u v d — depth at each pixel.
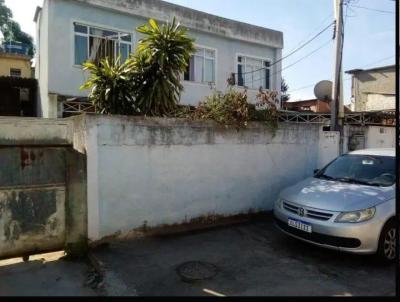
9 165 4.67
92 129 5.21
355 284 4.21
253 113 7.05
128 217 5.57
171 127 5.94
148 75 6.62
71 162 5.04
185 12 13.77
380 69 20.84
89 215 5.20
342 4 9.22
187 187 6.16
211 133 6.42
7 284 4.17
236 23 15.24
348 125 9.60
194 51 6.91
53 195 4.95
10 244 4.68
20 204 4.73
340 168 6.23
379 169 5.80
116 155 5.42
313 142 7.93
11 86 13.95
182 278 4.33
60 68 11.41
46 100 11.45
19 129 8.12
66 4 11.48
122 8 12.36
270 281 4.27
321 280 4.31
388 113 11.73
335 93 9.20
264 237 5.89
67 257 4.97
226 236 5.91
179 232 6.05
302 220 5.03
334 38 9.31
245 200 6.90
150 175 5.75
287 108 17.56
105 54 12.31
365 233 4.61
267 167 7.20
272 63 16.67
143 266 4.66
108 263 4.73
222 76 15.05
